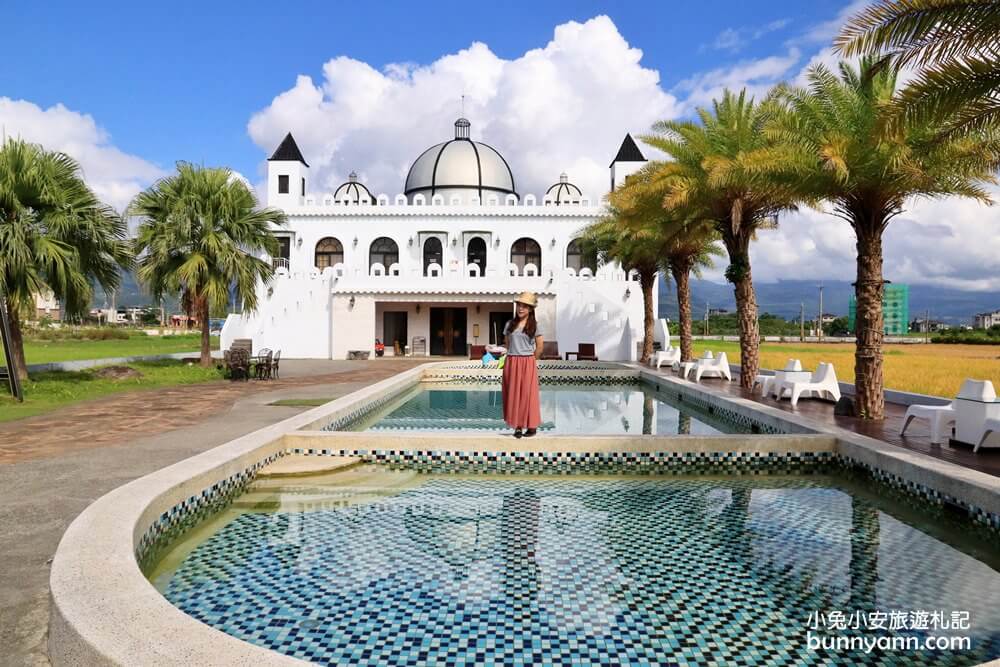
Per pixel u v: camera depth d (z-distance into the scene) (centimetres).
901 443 751
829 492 658
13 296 1183
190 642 244
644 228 1811
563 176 3775
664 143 1420
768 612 374
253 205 1853
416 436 736
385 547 480
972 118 713
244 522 541
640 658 319
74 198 1329
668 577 425
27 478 572
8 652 283
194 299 1759
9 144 1269
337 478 686
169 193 1731
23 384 1255
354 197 3409
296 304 2617
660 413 1210
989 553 479
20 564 378
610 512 579
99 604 275
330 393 1299
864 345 968
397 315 2889
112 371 1540
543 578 421
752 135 1305
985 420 693
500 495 636
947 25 642
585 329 2609
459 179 3641
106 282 1434
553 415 1181
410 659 315
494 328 2875
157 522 459
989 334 5012
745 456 738
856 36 682
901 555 472
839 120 992
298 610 370
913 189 950
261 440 701
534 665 311
